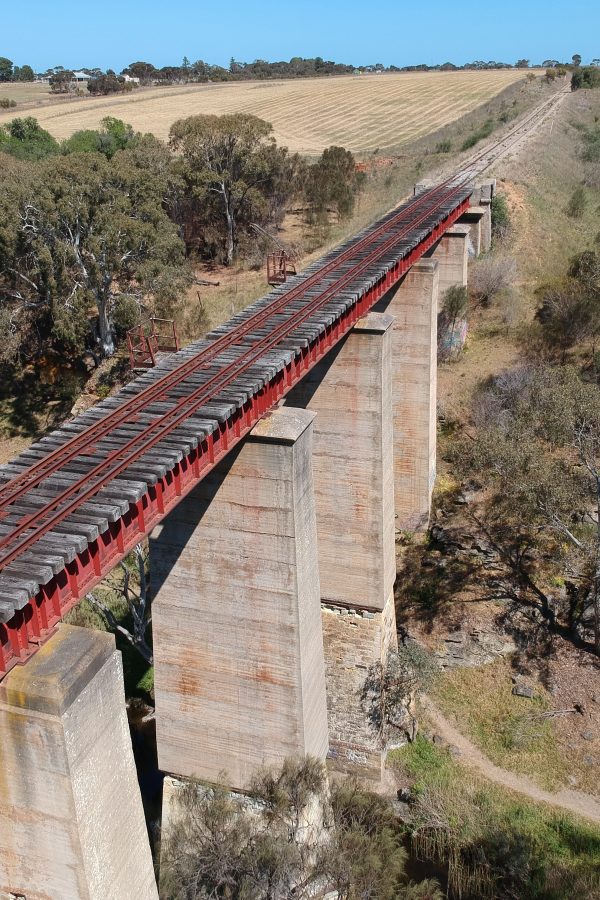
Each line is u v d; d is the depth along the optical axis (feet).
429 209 126.72
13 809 40.63
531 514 95.45
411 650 91.81
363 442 79.77
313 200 223.71
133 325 151.23
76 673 38.73
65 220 150.71
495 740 90.38
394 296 104.63
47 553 38.60
